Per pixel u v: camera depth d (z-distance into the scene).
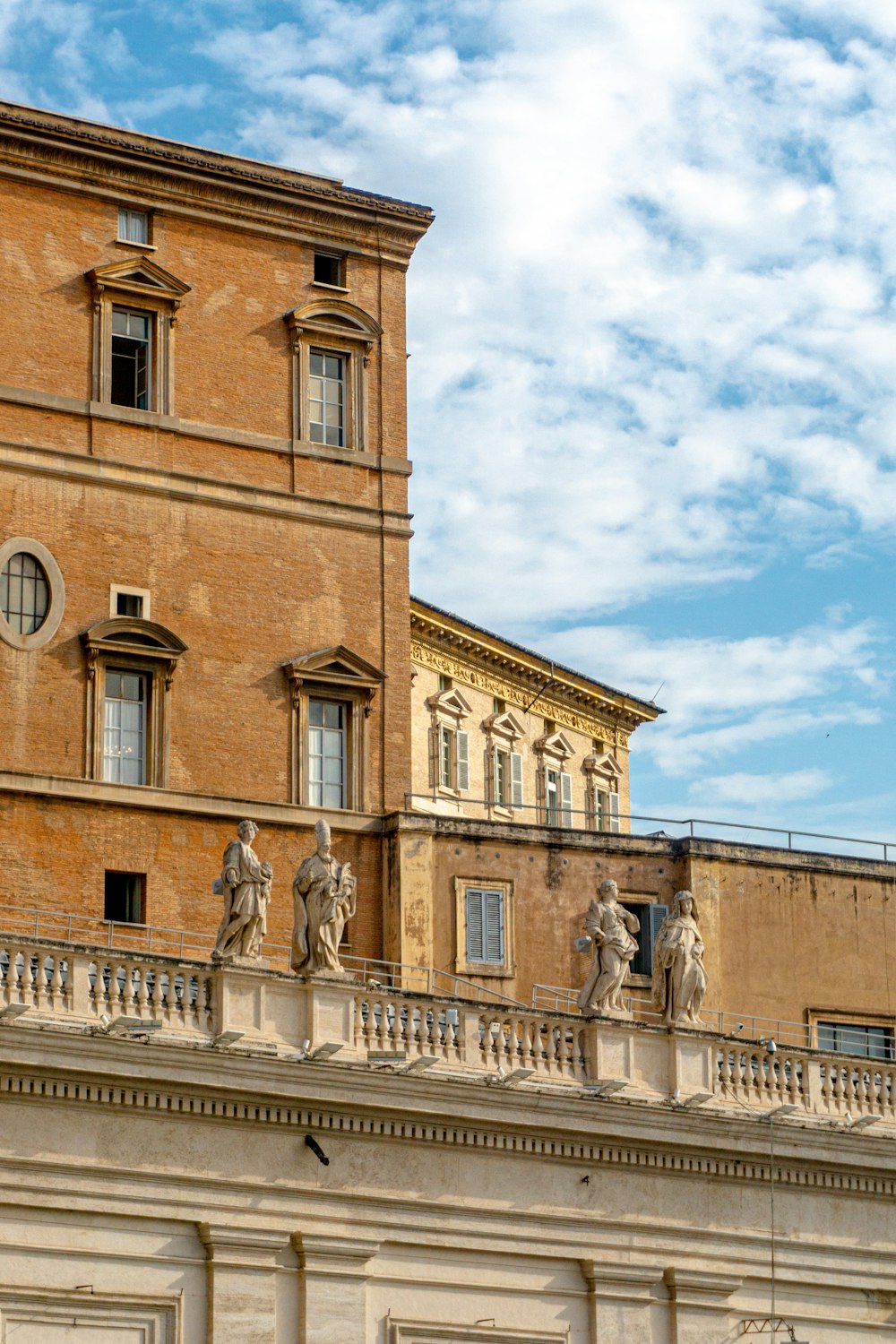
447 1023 48.28
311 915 47.25
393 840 58.22
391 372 61.53
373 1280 46.44
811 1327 51.59
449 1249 47.25
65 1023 43.41
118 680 56.53
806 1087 52.47
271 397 59.66
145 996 44.75
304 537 59.38
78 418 57.06
